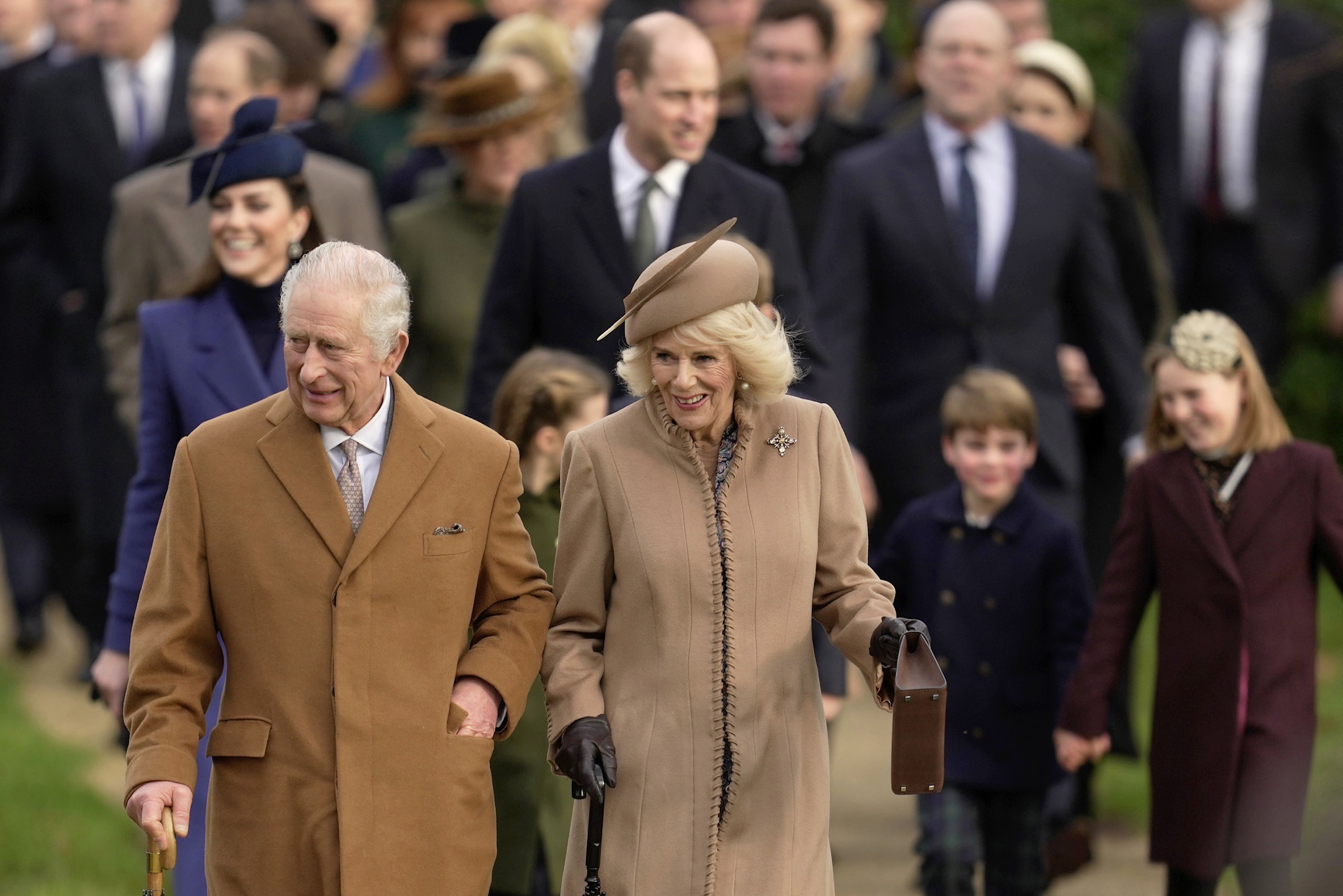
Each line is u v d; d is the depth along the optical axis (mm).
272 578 15242
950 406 22391
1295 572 20312
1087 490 28469
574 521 16172
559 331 23094
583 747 15289
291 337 15219
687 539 15820
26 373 34156
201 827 19203
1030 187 26672
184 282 21016
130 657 15766
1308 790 19891
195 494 15398
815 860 15836
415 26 36594
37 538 35250
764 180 23609
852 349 26375
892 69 40562
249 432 15555
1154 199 37125
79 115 33469
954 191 26750
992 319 26422
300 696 15148
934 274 26422
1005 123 27062
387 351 15258
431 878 15125
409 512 15414
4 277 34250
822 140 29891
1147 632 36906
